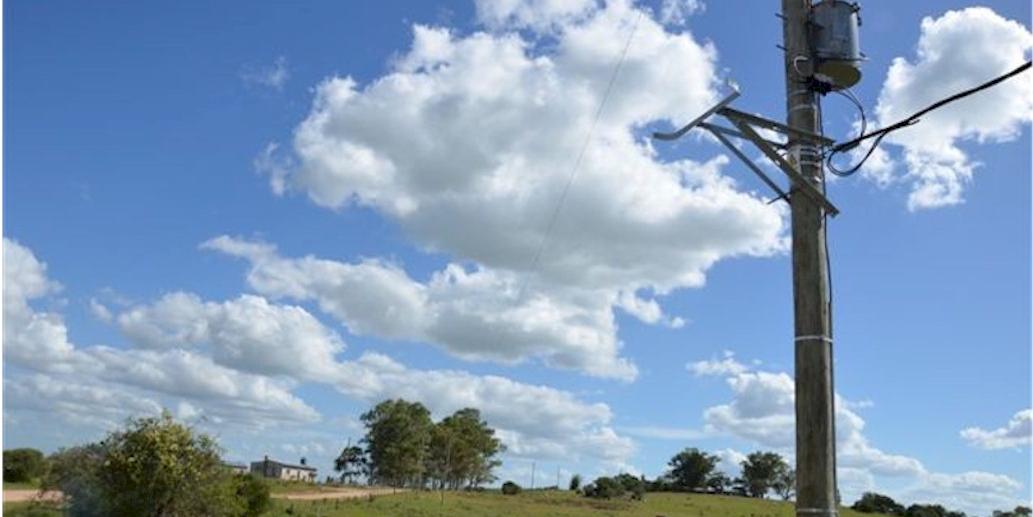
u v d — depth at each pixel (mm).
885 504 136375
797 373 7805
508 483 128250
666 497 140875
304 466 143375
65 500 32406
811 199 8000
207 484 31453
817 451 7574
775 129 8203
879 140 8469
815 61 8484
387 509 71812
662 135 8219
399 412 137875
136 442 30875
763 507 132125
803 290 7902
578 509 102750
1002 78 7711
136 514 30266
